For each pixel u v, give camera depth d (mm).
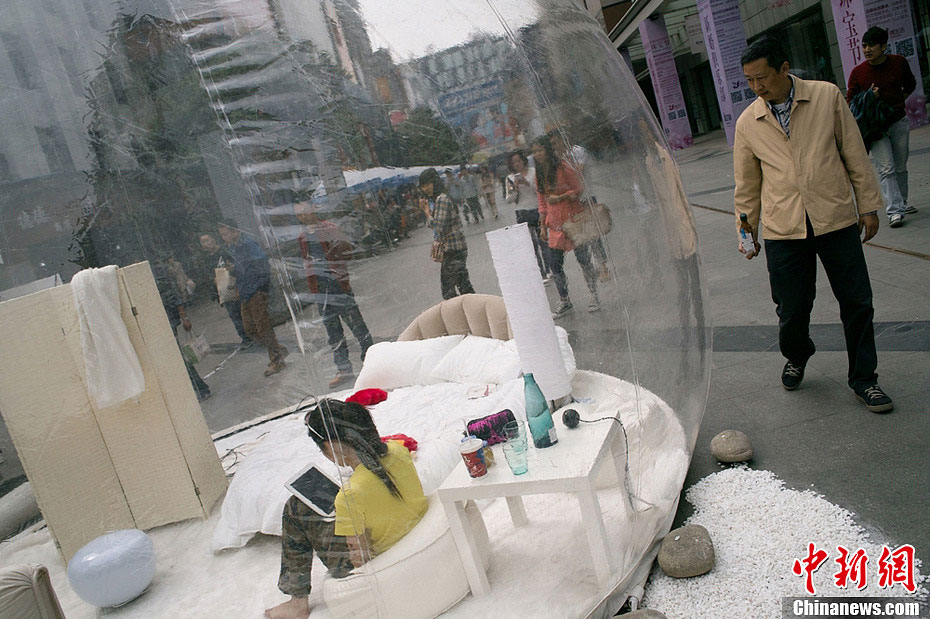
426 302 2674
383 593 2051
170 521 2980
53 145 3012
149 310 3045
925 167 6934
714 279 5375
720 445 2760
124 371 2867
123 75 3031
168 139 3133
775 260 2918
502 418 2348
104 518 2908
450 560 2096
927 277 4008
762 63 2648
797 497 2355
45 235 3002
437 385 3400
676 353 2613
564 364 2398
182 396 3109
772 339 3912
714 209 8305
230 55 2404
